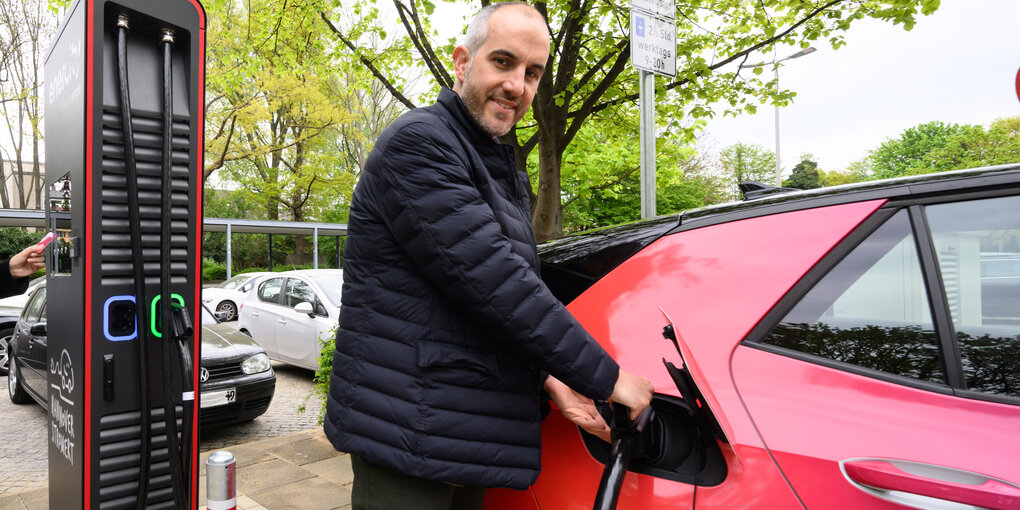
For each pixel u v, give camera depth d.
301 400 7.04
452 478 1.29
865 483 1.09
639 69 3.15
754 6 5.47
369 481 1.39
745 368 1.29
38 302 6.57
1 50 19.11
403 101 5.64
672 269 1.48
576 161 8.04
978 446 1.11
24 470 4.79
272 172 28.70
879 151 61.41
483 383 1.32
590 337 1.27
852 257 1.34
